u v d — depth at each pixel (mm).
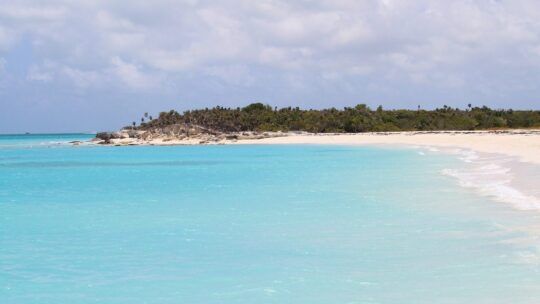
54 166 55406
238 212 21188
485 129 150375
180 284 11672
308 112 166750
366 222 17859
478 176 29688
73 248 15312
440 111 171500
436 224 16969
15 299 10875
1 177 41781
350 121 150625
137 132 135625
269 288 11211
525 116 166625
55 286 11711
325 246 14672
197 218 20016
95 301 10695
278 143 107625
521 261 12367
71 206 24234
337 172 38688
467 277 11344
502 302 9797
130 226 18656
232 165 51562
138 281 11969
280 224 18156
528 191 22438
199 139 122688
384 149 73000
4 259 14148
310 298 10523
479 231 15617
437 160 46312
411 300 10164
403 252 13656
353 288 11023
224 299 10625
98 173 45062
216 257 13883
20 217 21125
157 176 40688
